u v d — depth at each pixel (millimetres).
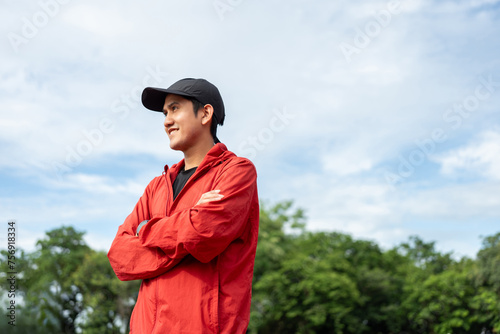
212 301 1933
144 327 1979
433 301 37156
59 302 30094
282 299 37312
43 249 36375
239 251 2102
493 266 34094
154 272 1997
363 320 41344
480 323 36219
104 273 35281
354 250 46469
